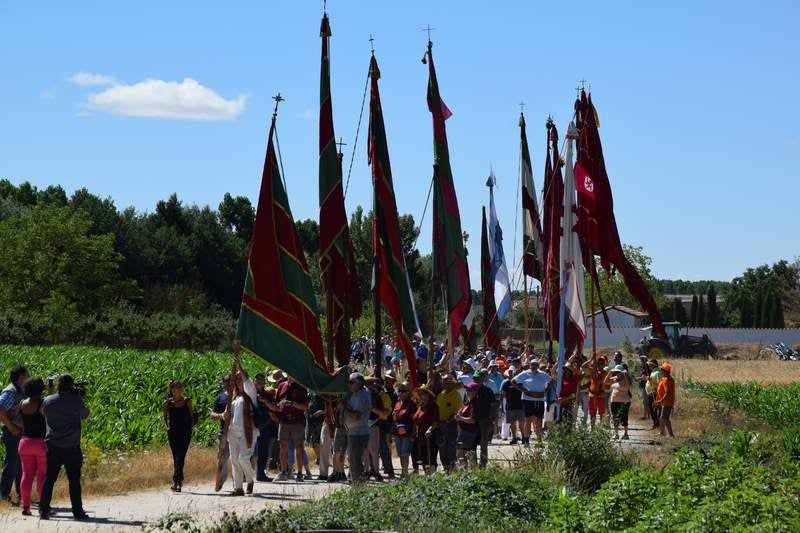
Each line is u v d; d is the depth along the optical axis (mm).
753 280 162375
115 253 92812
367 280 92250
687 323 127500
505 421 27406
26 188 129625
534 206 31797
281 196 17641
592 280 22578
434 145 24047
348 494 14617
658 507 12625
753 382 44562
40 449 15516
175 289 94188
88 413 15625
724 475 14266
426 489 14609
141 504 16891
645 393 33438
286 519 12648
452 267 23891
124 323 75375
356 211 94188
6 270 87312
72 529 14266
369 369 48281
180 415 18609
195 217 112562
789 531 10742
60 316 80688
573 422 19375
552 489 15414
